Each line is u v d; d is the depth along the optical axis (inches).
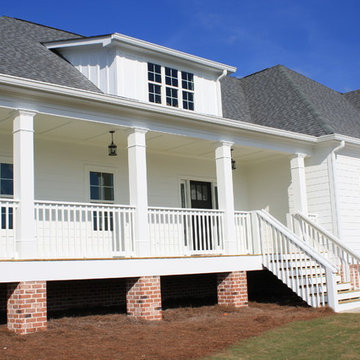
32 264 374.0
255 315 454.3
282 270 511.2
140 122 470.0
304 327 389.1
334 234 619.5
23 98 395.5
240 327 394.6
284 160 669.9
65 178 524.4
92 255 418.9
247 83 815.7
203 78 604.1
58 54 557.0
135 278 439.8
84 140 528.7
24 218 380.5
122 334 370.0
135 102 449.1
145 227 451.8
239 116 695.1
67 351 316.5
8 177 479.8
